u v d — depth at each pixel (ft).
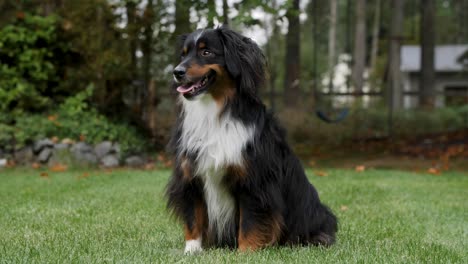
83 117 34.78
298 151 45.70
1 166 32.12
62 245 13.83
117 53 34.55
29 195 22.71
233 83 13.14
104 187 25.04
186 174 13.26
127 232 15.99
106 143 33.99
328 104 56.59
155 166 33.99
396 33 63.72
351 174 32.42
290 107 53.26
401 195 24.48
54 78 36.27
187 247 13.56
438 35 138.00
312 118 51.55
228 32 13.30
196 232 13.60
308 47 99.40
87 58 35.12
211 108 13.07
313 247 13.84
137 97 37.45
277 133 13.75
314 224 14.33
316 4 49.85
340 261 12.32
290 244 14.07
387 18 114.93
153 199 21.90
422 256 13.12
